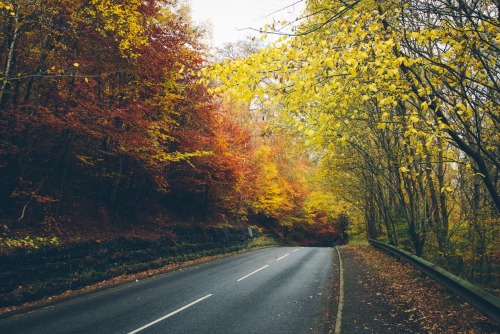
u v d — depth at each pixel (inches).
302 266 640.4
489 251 427.5
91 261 455.2
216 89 250.8
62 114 437.1
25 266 366.6
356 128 427.2
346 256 786.8
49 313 315.6
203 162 727.7
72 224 487.8
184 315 301.7
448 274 277.7
